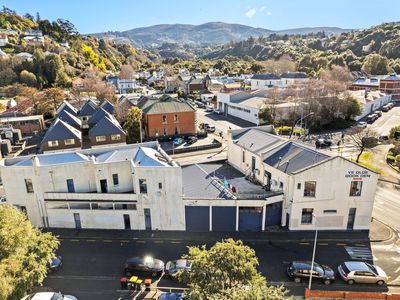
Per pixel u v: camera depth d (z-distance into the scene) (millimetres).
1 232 24000
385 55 192625
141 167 37250
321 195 37250
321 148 69750
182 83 163375
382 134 79500
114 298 28672
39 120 88812
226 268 22547
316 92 89500
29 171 38406
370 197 37562
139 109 77562
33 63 149625
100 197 38750
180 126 80250
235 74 196000
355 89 142000
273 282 30531
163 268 31625
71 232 39469
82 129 82688
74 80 152125
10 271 22844
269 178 42594
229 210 38500
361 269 30234
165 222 39312
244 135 53594
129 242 37188
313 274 30062
